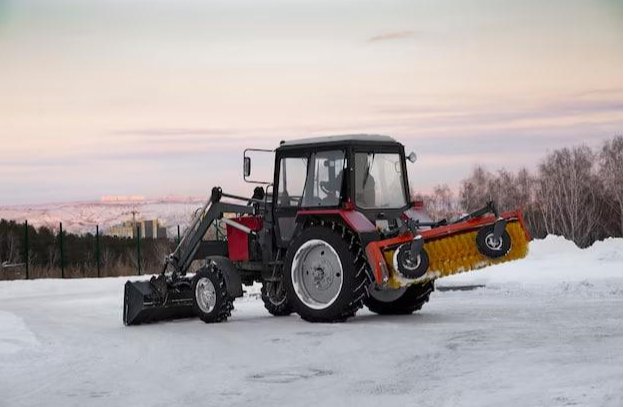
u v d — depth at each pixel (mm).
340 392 8102
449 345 10547
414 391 7969
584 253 26422
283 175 14641
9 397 8438
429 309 15422
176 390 8500
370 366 9445
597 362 8781
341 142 13961
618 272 21531
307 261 13891
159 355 10820
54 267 34844
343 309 13328
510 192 45156
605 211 45938
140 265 34875
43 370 9969
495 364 9055
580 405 6867
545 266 24188
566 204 45562
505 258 13281
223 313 14180
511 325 12203
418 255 12734
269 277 14914
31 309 19219
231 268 14391
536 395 7352
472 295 18391
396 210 14227
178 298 14875
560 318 12875
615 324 11938
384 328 12461
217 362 10125
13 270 33750
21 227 37875
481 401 7316
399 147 14422
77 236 38500
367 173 14023
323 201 14047
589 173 45781
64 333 13477
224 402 7863
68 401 8133
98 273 33375
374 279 13453
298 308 13773
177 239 36031
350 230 13516
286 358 10234
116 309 18219
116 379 9227
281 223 14648
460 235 13195
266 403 7762
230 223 15086
